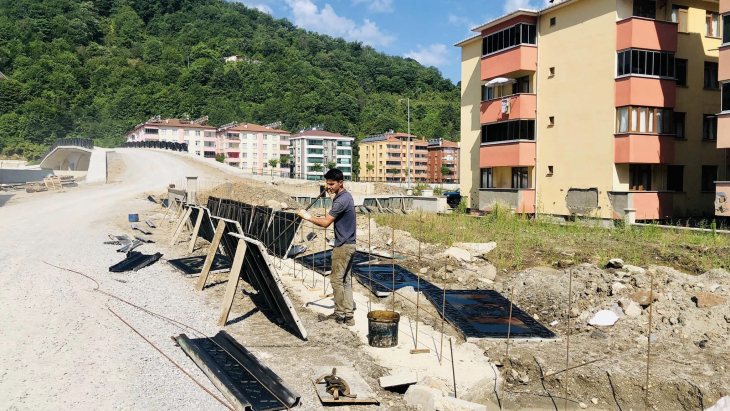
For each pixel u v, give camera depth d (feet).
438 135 459.32
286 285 30.50
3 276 29.76
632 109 70.64
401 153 376.89
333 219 21.94
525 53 84.23
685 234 54.13
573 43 78.38
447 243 49.55
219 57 527.40
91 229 52.08
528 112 85.15
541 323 25.41
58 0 557.33
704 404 18.04
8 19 496.64
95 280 29.73
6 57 416.05
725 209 60.18
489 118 91.91
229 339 19.98
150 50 529.04
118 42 558.97
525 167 87.86
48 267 32.86
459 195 113.39
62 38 495.82
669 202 73.97
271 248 41.34
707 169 79.10
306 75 505.66
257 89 461.37
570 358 21.33
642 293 26.76
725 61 60.59
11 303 24.27
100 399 14.87
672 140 73.20
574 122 78.48
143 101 404.57
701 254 43.09
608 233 59.16
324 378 16.33
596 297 27.81
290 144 374.43
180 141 332.19
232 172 177.78
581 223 68.13
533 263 41.19
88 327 21.29
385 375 17.80
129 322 22.16
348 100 466.70
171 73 462.60
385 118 450.71
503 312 26.35
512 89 90.89
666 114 73.05
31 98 371.56
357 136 430.61
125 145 297.53
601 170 74.13
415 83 584.81
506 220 69.10
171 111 410.11
